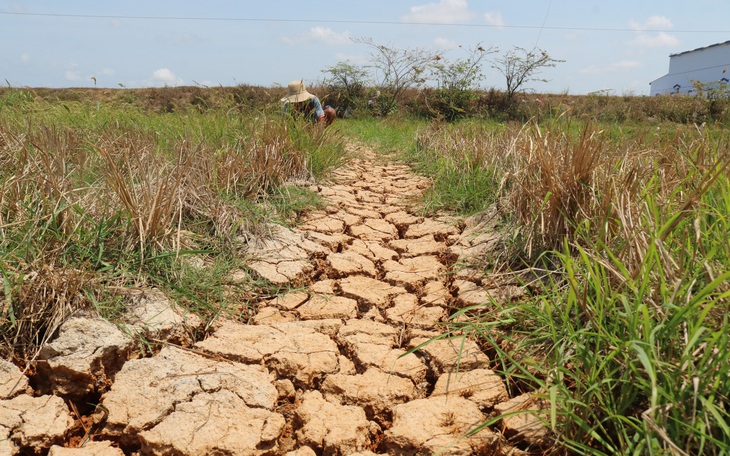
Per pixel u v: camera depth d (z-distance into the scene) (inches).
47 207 106.1
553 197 120.5
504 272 121.2
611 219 103.6
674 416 57.7
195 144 183.3
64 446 70.7
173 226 123.0
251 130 205.2
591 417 68.0
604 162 121.8
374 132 414.0
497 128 269.4
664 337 67.2
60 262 99.3
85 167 142.3
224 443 68.6
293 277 123.5
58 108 239.9
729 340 64.4
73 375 79.7
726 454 53.4
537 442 69.0
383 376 86.7
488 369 87.1
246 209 146.3
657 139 174.9
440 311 109.0
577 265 99.0
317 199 184.1
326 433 73.5
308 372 86.4
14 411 72.0
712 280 64.3
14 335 86.1
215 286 111.0
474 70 732.7
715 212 91.8
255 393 79.0
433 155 275.3
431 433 72.3
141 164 127.5
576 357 77.3
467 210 174.7
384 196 213.0
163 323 93.6
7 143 137.4
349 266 133.5
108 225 111.9
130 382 79.0
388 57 732.0
